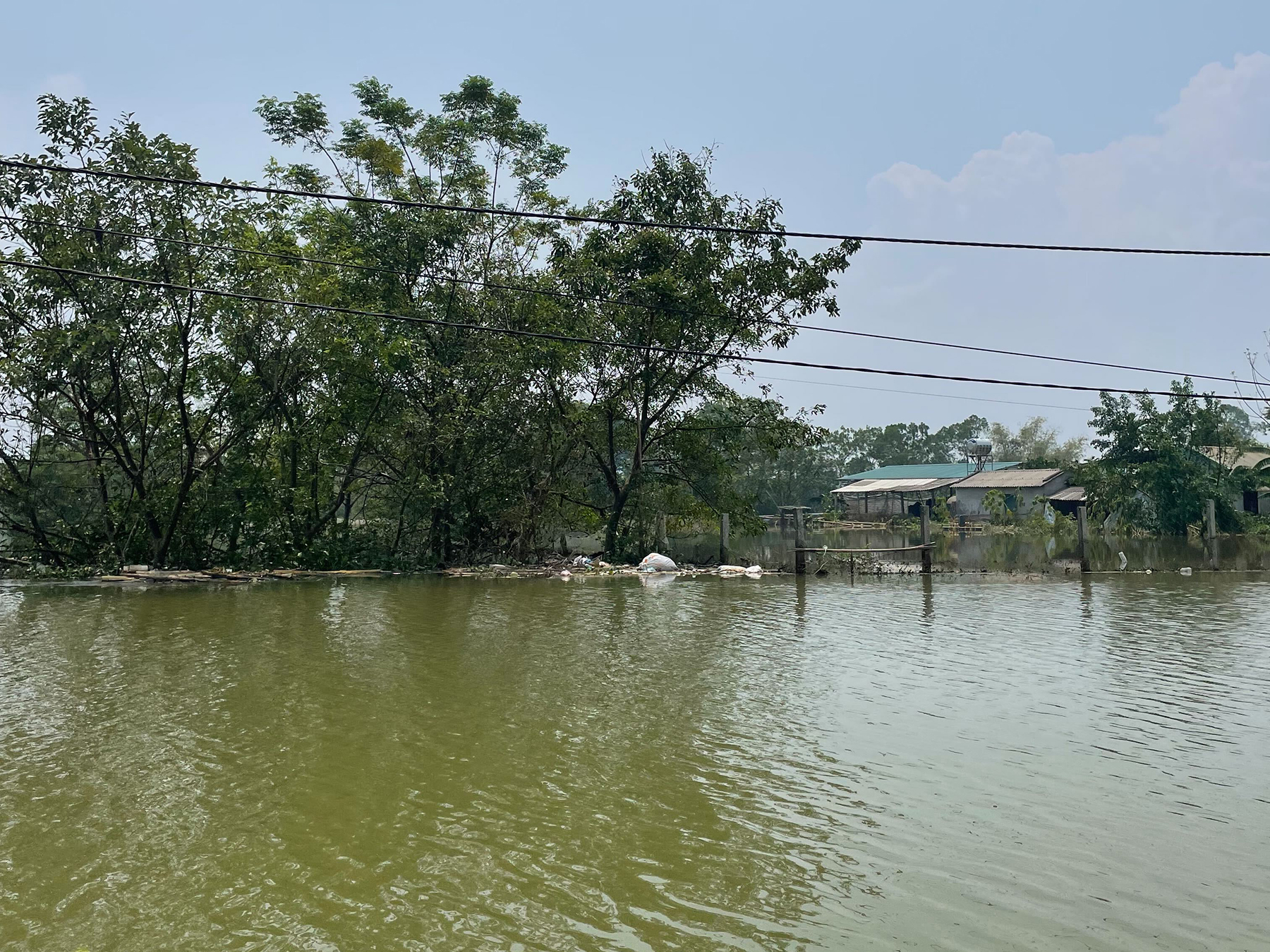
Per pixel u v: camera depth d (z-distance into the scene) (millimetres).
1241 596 22234
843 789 8328
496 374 28906
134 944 5562
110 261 22844
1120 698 11688
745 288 28938
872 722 10539
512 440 30031
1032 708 11180
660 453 32125
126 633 16203
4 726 10219
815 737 9938
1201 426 50438
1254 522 48438
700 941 5633
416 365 27672
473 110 31484
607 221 13297
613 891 6316
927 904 6148
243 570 26406
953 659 14211
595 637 16078
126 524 26109
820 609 19969
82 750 9336
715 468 31938
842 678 12828
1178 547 40219
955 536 56156
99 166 22984
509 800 8031
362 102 30516
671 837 7238
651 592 23391
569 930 5762
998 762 9078
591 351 29641
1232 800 8078
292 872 6570
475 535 30969
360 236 28781
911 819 7641
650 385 29219
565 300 28844
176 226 23094
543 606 20391
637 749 9484
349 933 5703
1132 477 47812
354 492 30344
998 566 31156
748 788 8328
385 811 7754
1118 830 7410
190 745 9516
